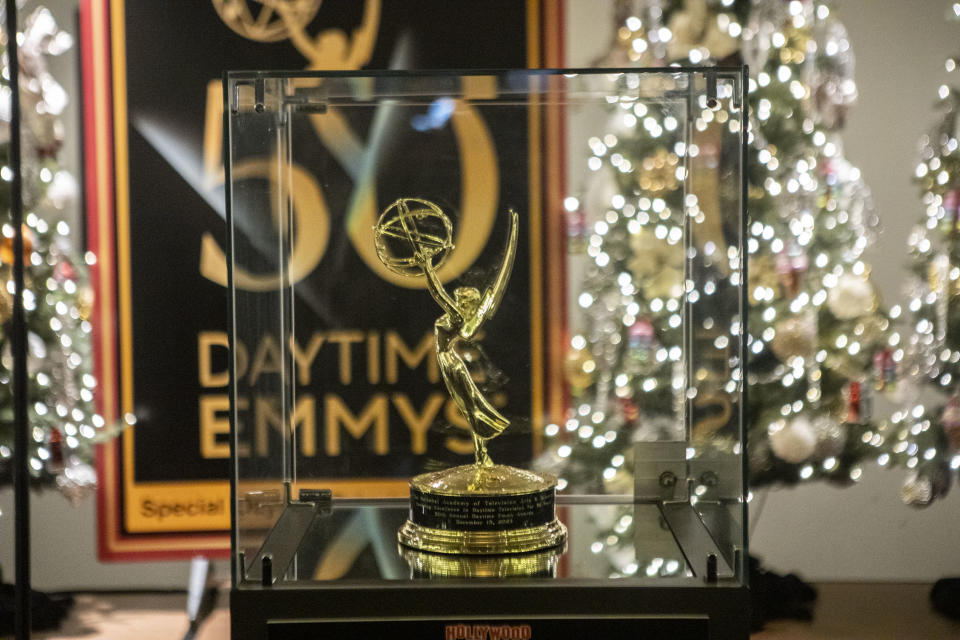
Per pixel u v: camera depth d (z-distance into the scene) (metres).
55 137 2.13
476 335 1.58
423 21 2.13
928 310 2.23
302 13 2.13
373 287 1.51
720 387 1.33
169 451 2.21
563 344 1.58
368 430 1.54
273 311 1.44
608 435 1.58
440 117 1.48
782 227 2.07
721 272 1.32
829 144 2.13
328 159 1.47
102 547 2.22
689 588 1.20
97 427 2.18
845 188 2.15
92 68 2.13
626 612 1.21
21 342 1.90
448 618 1.21
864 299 2.08
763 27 2.07
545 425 1.59
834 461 2.17
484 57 2.13
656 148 1.50
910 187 2.27
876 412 2.28
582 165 1.50
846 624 2.20
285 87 1.35
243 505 1.23
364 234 1.49
